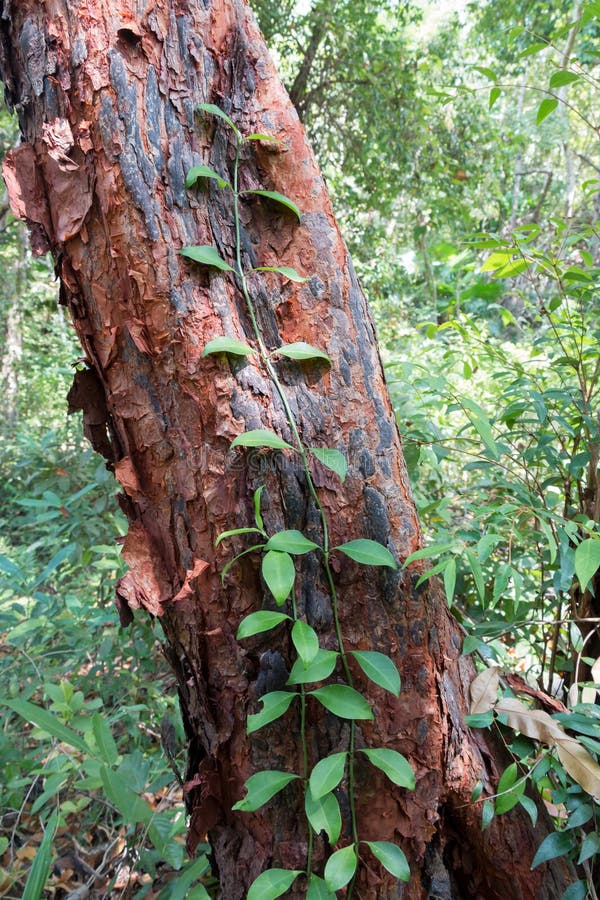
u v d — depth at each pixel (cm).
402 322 486
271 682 78
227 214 78
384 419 81
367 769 79
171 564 83
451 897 88
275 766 80
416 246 512
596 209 330
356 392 79
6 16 76
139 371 78
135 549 83
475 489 170
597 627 106
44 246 80
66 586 208
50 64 73
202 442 77
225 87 78
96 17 72
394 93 370
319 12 346
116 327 77
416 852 83
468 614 122
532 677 138
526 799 81
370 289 436
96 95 72
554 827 92
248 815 83
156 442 79
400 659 80
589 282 117
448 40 435
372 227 421
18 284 516
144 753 150
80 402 86
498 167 414
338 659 78
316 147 407
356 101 380
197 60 76
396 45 367
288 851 80
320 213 81
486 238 119
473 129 392
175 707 151
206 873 98
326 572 77
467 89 106
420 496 152
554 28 385
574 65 108
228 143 78
